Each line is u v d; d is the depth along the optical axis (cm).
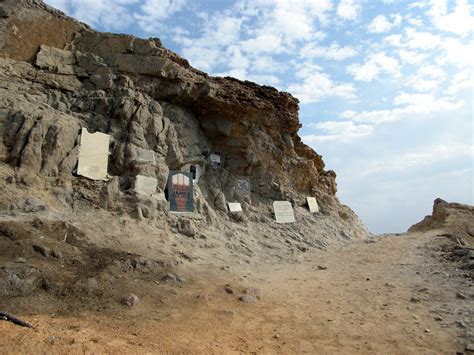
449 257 1199
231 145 1814
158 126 1531
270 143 1916
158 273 912
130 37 1600
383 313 810
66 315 660
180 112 1698
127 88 1527
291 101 2077
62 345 510
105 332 607
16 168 1110
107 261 870
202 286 913
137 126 1456
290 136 2064
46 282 727
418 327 729
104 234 1046
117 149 1380
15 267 731
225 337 666
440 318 759
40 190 1111
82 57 1509
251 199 1786
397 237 1741
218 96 1745
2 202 991
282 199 1847
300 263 1337
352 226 2081
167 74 1608
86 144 1293
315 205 1992
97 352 507
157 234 1183
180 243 1214
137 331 636
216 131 1795
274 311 823
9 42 1369
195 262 1102
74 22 1552
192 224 1327
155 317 712
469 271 1035
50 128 1225
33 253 809
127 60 1567
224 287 925
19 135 1158
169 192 1411
